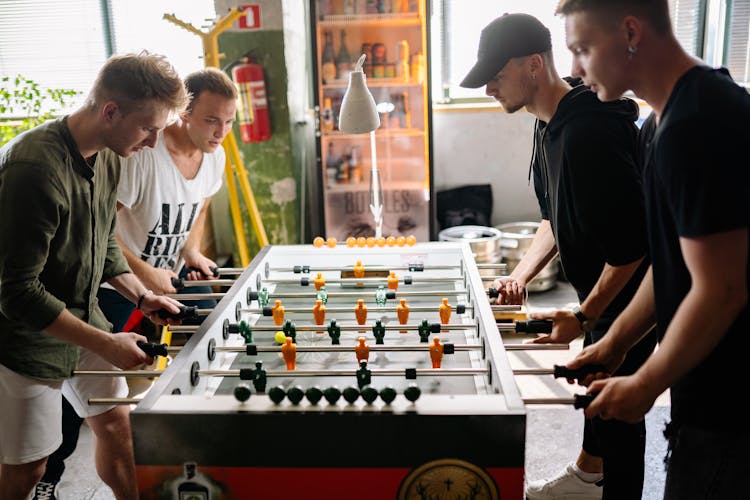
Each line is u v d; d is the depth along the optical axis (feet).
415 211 15.97
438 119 16.16
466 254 8.51
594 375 5.49
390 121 15.31
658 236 4.77
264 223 14.89
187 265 9.43
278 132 14.30
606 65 4.65
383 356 6.68
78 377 7.30
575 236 6.94
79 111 6.20
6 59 16.02
